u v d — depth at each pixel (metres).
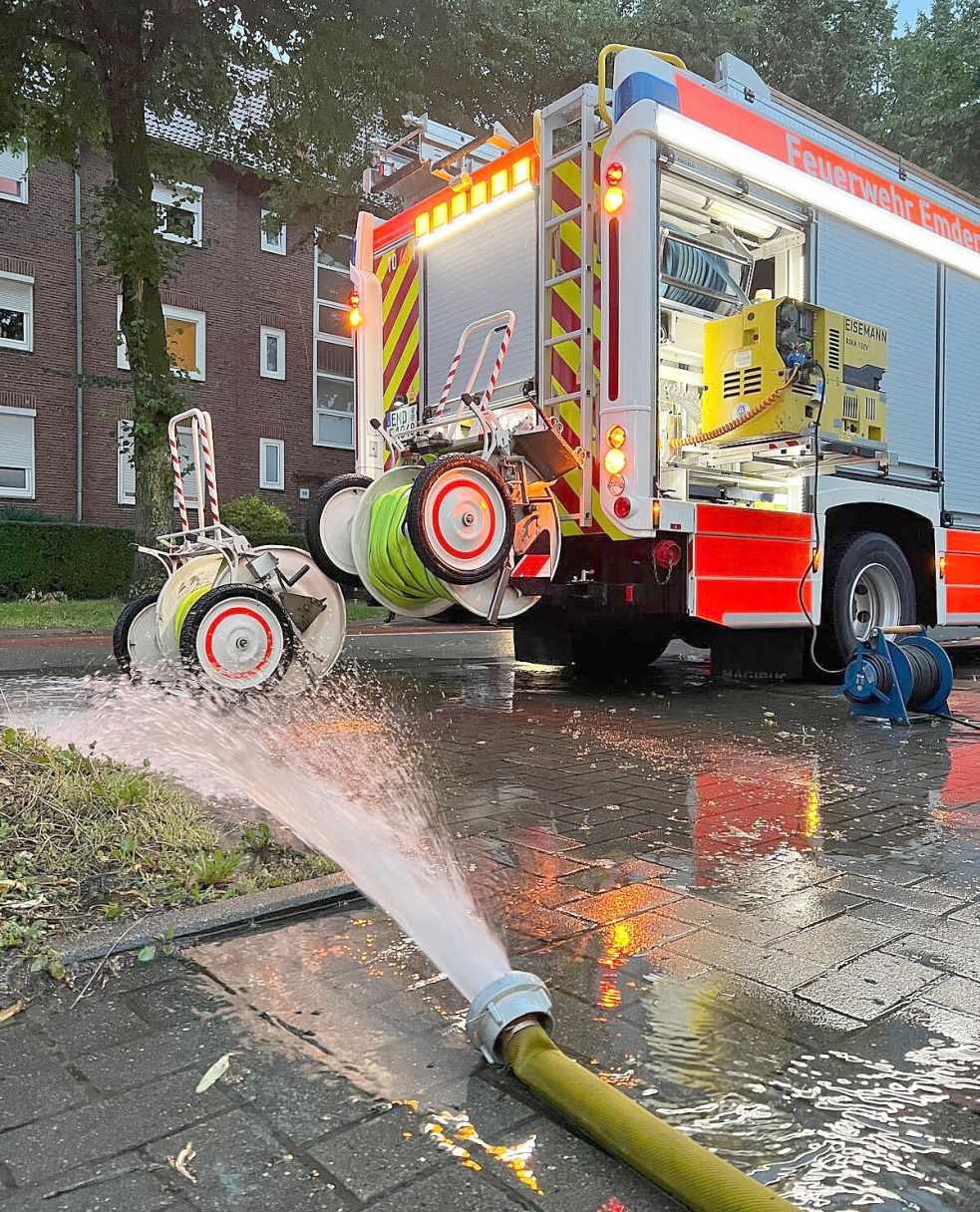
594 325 6.52
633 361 6.20
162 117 14.46
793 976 2.54
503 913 2.95
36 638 11.66
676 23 17.95
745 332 6.68
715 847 3.63
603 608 6.88
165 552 7.40
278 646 6.28
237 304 21.92
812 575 7.34
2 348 18.89
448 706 6.95
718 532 6.66
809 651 7.79
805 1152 1.79
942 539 8.49
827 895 3.14
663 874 3.33
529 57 15.64
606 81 6.83
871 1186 1.70
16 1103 1.90
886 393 7.82
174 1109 1.88
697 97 6.44
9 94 12.92
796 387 6.52
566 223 6.71
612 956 2.65
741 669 8.05
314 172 15.14
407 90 13.97
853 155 7.95
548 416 6.75
